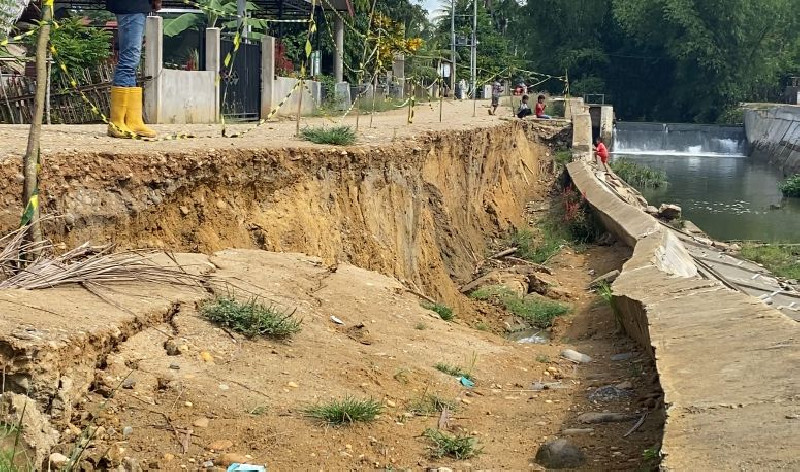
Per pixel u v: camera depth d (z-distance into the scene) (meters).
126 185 9.79
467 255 19.41
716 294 9.48
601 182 26.28
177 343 7.06
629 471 6.02
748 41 69.62
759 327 7.64
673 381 6.49
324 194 12.94
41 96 7.91
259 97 21.66
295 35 32.38
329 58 35.16
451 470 6.02
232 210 11.05
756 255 24.23
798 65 74.38
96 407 5.98
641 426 7.03
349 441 6.32
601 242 22.02
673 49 70.31
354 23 31.92
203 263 9.30
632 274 11.70
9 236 7.79
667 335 7.90
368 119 23.67
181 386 6.50
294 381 7.12
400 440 6.52
